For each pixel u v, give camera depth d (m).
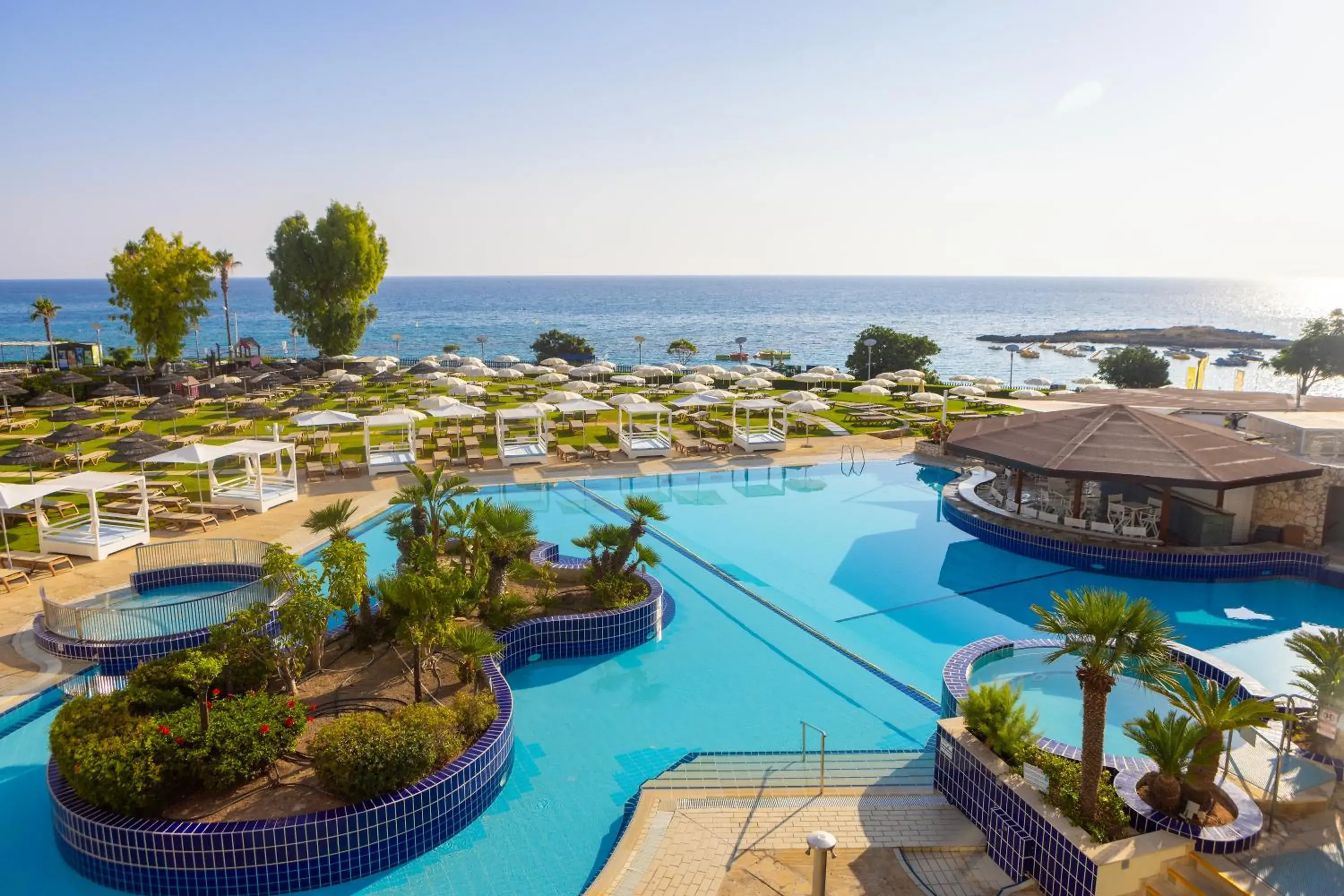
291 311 57.28
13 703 11.41
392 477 25.77
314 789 8.91
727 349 110.25
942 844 8.33
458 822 9.16
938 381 52.28
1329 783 8.55
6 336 130.62
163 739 8.69
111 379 46.88
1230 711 7.73
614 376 46.41
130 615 13.17
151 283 49.94
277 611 13.69
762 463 28.17
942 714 11.70
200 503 21.03
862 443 31.97
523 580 15.17
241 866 8.12
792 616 15.69
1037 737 9.06
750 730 11.51
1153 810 7.84
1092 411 20.66
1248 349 109.75
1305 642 10.14
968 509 21.75
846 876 7.74
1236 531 19.30
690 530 21.28
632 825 8.69
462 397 38.09
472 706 10.28
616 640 13.98
